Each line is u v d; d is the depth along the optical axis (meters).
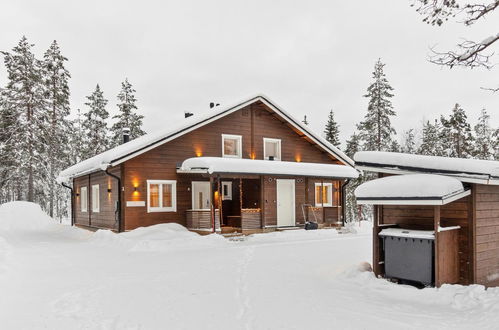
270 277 8.84
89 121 43.47
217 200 20.56
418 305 6.57
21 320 5.91
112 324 5.71
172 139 18.53
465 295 6.61
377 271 8.41
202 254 12.95
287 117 22.23
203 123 19.45
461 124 37.72
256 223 19.34
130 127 42.62
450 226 8.09
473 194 7.72
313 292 7.45
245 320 5.82
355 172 22.30
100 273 9.71
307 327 5.49
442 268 7.38
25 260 11.95
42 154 34.53
